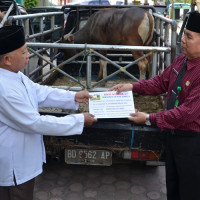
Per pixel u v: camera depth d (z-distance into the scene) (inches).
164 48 114.8
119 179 131.3
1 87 70.3
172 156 87.9
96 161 107.3
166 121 79.4
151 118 82.4
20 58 72.4
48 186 125.4
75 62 195.5
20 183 75.7
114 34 170.9
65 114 104.4
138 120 83.5
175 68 85.2
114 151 104.5
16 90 71.9
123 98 88.0
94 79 205.5
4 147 73.7
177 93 82.0
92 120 82.3
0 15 156.8
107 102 87.6
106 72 197.3
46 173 134.9
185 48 77.5
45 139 105.9
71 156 108.0
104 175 134.3
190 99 76.7
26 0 598.9
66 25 218.1
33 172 78.5
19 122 72.6
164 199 117.5
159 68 150.0
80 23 214.8
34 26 243.9
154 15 184.1
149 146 101.7
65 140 105.1
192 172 82.6
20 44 71.4
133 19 163.6
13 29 70.8
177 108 78.3
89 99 88.0
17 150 74.8
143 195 120.1
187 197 85.1
